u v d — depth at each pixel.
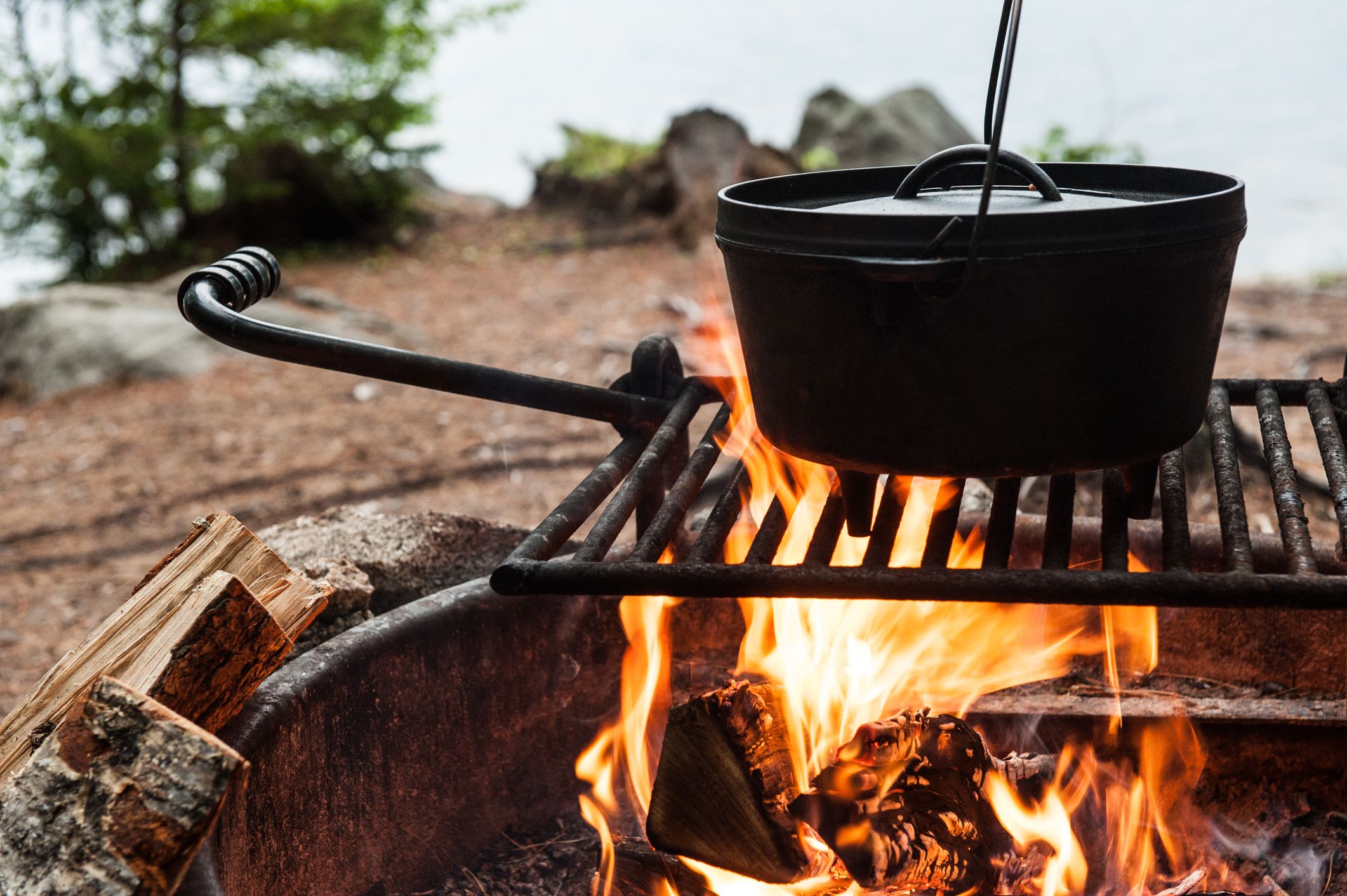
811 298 1.09
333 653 1.51
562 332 6.23
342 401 5.27
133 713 1.05
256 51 8.60
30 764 1.08
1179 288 1.07
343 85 9.00
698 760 1.40
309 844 1.44
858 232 1.04
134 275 8.81
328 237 9.27
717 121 8.88
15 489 4.48
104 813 1.02
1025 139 13.48
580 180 9.43
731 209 1.16
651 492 1.71
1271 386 1.66
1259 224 9.39
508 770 1.78
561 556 2.20
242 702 1.32
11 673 2.91
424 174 11.12
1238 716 1.70
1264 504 3.14
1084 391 1.07
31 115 8.48
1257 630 1.92
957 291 1.00
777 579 1.13
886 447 1.10
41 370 5.87
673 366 1.73
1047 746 1.73
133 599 1.35
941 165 1.22
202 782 1.02
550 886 1.67
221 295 1.48
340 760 1.50
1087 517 2.08
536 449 4.49
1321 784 1.72
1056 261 1.01
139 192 8.88
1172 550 1.17
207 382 5.70
